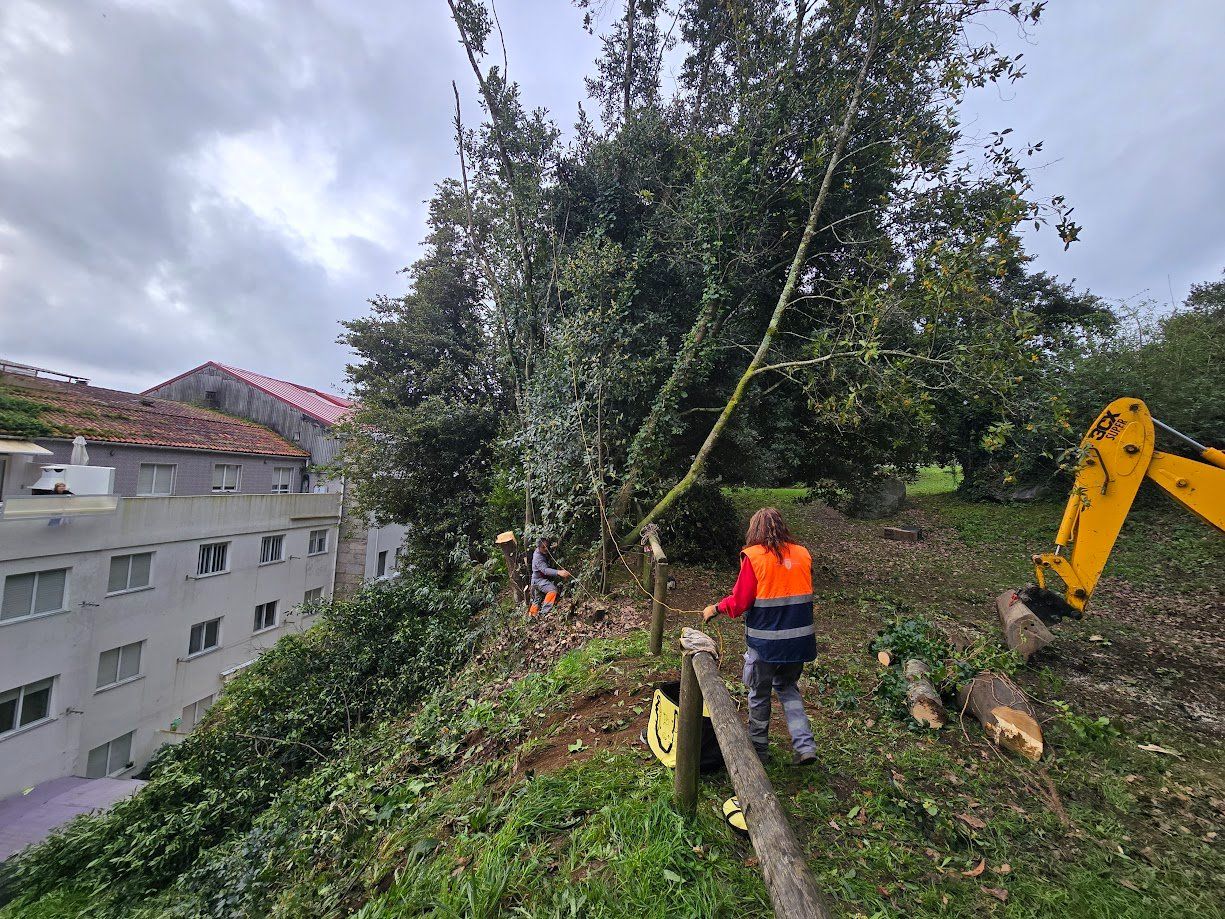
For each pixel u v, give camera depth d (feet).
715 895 7.36
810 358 25.13
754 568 10.29
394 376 55.06
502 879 8.16
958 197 22.07
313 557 69.67
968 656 15.11
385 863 10.78
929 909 7.65
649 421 27.35
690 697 8.70
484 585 33.22
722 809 9.07
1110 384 42.80
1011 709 12.52
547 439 27.40
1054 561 19.04
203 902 14.99
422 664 28.60
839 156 23.79
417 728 18.54
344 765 19.03
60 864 24.85
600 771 10.64
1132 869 8.85
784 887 4.43
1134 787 11.39
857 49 25.41
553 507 27.73
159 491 55.93
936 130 22.62
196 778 26.50
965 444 42.50
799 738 10.17
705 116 31.73
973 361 19.33
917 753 11.78
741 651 18.21
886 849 8.71
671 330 31.17
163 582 49.11
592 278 28.25
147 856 23.36
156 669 48.49
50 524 39.93
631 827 8.74
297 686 31.35
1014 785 11.09
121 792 38.52
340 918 9.97
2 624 37.40
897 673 14.64
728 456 34.91
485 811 10.50
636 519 30.35
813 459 35.17
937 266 19.51
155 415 61.57
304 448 76.28
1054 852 9.16
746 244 27.30
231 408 79.46
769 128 26.37
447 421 48.08
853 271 27.96
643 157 32.68
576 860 8.38
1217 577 32.14
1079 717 13.83
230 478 64.39
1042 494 56.18
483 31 30.55
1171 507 45.19
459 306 58.13
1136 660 20.61
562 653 20.12
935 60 22.72
